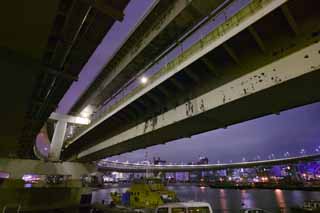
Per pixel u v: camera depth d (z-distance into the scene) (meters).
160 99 14.82
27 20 5.40
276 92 8.80
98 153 31.73
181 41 17.30
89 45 10.34
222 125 13.99
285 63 8.12
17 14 5.19
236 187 157.25
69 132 44.53
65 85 14.76
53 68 11.83
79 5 7.68
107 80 32.59
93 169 48.88
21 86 8.29
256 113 11.49
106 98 38.09
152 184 33.31
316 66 7.14
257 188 149.50
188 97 12.67
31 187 33.41
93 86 37.03
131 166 173.62
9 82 7.91
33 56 6.90
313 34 7.51
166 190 33.19
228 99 10.06
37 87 14.54
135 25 21.83
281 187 133.88
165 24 18.30
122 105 17.61
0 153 32.75
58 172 41.62
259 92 8.86
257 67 9.14
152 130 15.49
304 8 7.61
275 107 10.58
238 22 8.81
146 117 16.58
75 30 8.97
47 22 5.55
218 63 10.78
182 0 16.89
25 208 30.62
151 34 20.33
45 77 12.80
